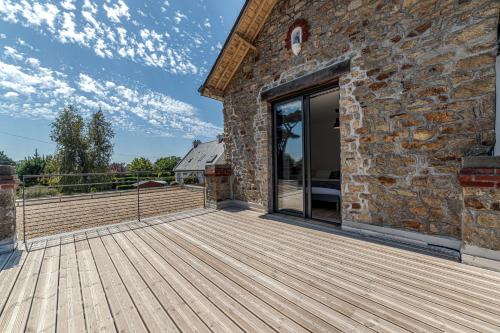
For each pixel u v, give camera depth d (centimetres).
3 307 174
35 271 230
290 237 324
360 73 321
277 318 158
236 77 534
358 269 224
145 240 320
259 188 488
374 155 311
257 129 488
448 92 253
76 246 298
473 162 219
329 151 758
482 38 233
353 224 336
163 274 222
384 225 304
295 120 430
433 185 264
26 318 162
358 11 322
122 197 852
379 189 307
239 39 465
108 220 520
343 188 347
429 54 265
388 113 297
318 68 371
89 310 170
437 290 185
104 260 255
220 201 535
